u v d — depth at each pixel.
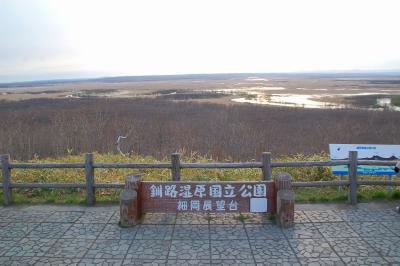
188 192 5.17
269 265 3.90
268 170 5.70
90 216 5.37
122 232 4.79
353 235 4.59
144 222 5.11
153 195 5.20
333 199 5.93
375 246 4.29
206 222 5.09
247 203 5.14
